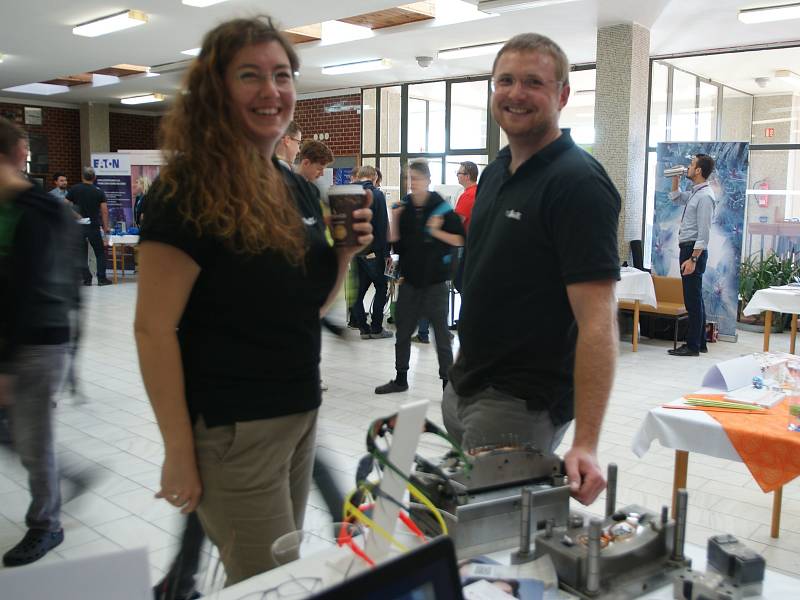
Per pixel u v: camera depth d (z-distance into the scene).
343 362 5.99
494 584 1.15
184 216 1.30
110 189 12.55
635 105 7.26
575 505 3.04
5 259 2.35
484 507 1.29
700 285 6.42
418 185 4.62
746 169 6.99
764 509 3.21
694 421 2.40
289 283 1.44
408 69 9.88
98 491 3.25
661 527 1.26
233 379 1.40
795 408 2.38
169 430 1.37
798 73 8.59
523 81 1.66
